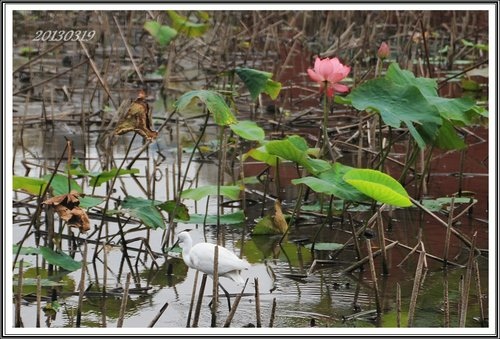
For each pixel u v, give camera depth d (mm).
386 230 10820
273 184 12914
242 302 8617
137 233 10805
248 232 10852
